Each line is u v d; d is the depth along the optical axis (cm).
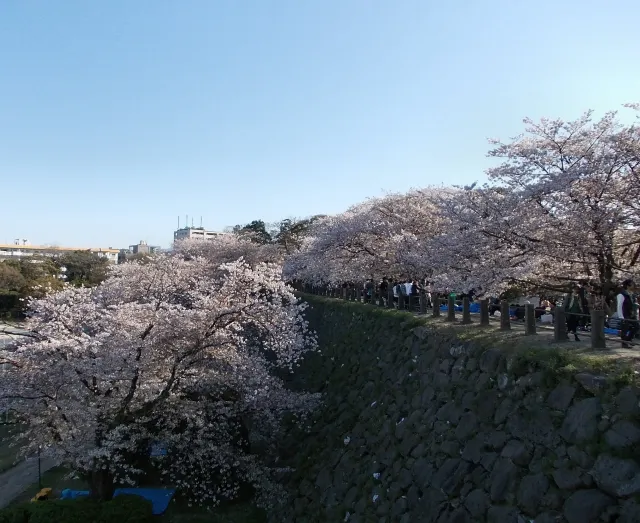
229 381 1166
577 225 954
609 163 942
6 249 9956
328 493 1063
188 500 1212
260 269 1291
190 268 2228
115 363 1025
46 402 1032
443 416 859
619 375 566
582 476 543
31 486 1439
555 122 1124
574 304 995
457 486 724
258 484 1163
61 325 1098
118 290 1553
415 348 1128
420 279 1811
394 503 847
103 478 1101
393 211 2194
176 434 1110
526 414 664
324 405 1459
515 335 874
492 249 1070
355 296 2242
